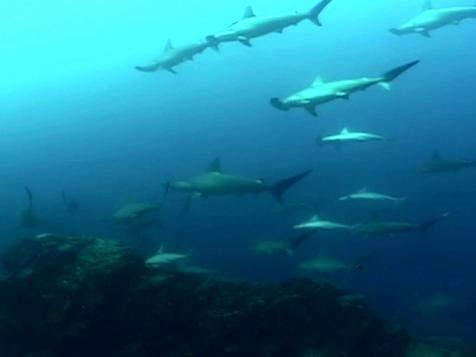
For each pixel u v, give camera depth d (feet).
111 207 52.54
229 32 28.17
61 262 25.54
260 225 49.29
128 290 24.41
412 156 60.70
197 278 27.20
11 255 28.78
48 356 23.36
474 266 45.01
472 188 53.11
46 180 60.18
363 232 33.17
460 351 28.27
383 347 26.61
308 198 52.60
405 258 47.52
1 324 24.77
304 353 24.47
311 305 25.88
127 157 63.87
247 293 25.63
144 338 23.85
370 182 57.00
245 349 23.80
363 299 27.89
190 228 48.98
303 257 46.83
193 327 24.40
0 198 56.18
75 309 23.59
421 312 39.19
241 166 61.57
